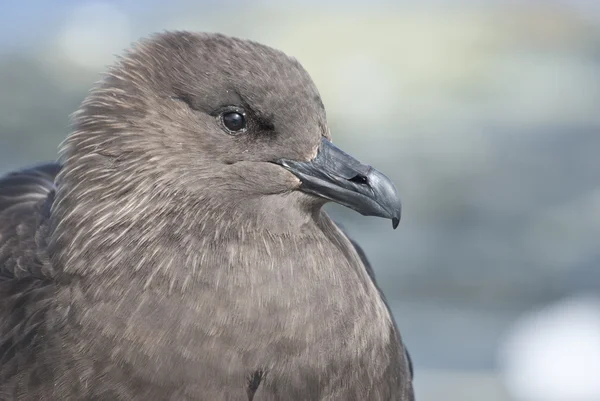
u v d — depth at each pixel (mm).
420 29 30234
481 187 23156
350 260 9797
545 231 22016
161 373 8938
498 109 26344
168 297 9016
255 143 9477
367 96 26531
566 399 18078
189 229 9211
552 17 31000
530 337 19125
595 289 20531
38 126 24453
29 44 28406
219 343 8969
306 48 29094
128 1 31250
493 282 20547
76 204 9414
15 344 9375
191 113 9422
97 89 9711
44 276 9625
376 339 9523
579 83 27688
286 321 9062
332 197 9555
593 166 23859
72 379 9070
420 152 24234
